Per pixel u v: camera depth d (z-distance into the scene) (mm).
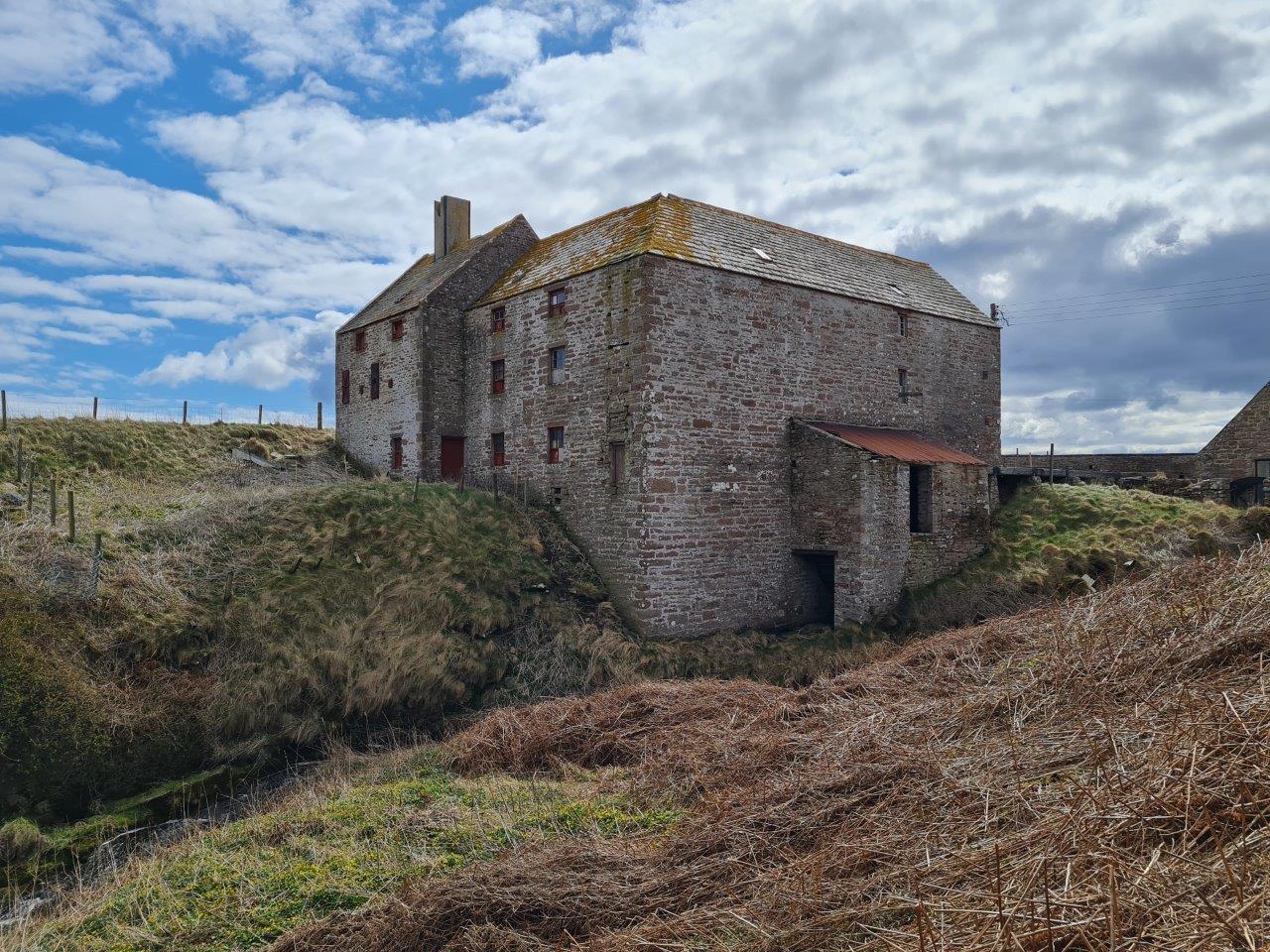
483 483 20984
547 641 14547
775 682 14367
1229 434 23812
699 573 16516
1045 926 3422
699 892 5320
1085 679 6621
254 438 26062
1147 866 3684
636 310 16016
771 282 17906
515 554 16406
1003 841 4449
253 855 7172
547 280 18797
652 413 15852
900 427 20719
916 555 17469
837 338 19312
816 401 18812
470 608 14570
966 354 22609
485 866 6156
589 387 17328
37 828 8820
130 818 9484
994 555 18375
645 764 8484
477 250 22703
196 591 13141
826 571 18969
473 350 21656
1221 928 3090
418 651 13164
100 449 21719
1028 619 9891
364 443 24750
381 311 24547
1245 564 8016
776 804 6289
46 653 10758
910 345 21047
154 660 11477
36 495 16562
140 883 7035
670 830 6695
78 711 10211
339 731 11812
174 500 17688
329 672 12375
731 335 17219
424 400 21438
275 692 11695
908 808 5477
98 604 11914
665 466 16047
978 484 18906
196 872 6969
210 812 9852
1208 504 18562
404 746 11648
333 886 6312
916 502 19109
